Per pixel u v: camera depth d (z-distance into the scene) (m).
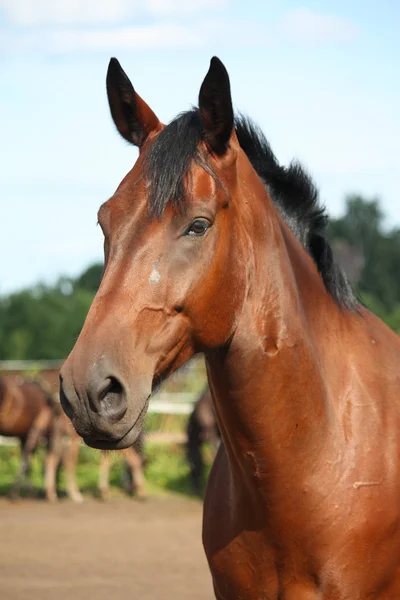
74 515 12.04
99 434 2.61
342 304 3.53
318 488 3.08
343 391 3.29
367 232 51.28
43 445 14.49
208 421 13.83
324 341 3.34
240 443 3.11
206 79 2.91
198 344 2.91
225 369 3.04
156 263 2.77
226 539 3.28
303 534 3.08
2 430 13.30
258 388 3.03
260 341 3.02
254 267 3.03
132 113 3.25
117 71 3.20
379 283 47.91
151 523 11.35
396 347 3.64
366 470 3.13
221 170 2.95
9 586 7.33
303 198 3.60
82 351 2.64
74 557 8.84
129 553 9.09
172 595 7.00
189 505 13.19
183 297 2.79
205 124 2.96
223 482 3.43
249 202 3.07
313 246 3.57
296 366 3.07
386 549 3.12
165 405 17.39
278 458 3.06
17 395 13.28
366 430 3.22
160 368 2.82
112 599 6.84
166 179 2.80
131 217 2.81
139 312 2.74
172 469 16.11
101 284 2.80
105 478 13.69
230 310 2.94
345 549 3.06
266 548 3.15
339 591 3.07
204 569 8.23
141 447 2.97
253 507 3.15
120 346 2.68
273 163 3.60
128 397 2.64
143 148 3.12
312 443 3.09
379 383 3.37
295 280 3.22
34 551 9.19
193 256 2.80
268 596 3.20
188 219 2.79
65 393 2.60
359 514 3.08
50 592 7.10
